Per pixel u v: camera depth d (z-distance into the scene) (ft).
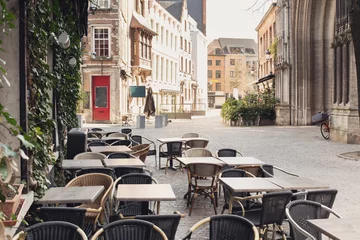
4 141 14.38
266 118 100.89
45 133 18.06
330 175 34.09
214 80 352.08
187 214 23.15
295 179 20.04
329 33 94.48
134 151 32.04
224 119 112.27
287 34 96.53
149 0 139.85
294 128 87.25
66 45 26.04
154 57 143.23
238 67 325.83
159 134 71.97
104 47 99.76
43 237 11.31
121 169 22.34
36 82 16.74
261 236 16.42
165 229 12.78
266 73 149.79
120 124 97.55
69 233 11.39
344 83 58.80
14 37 14.69
